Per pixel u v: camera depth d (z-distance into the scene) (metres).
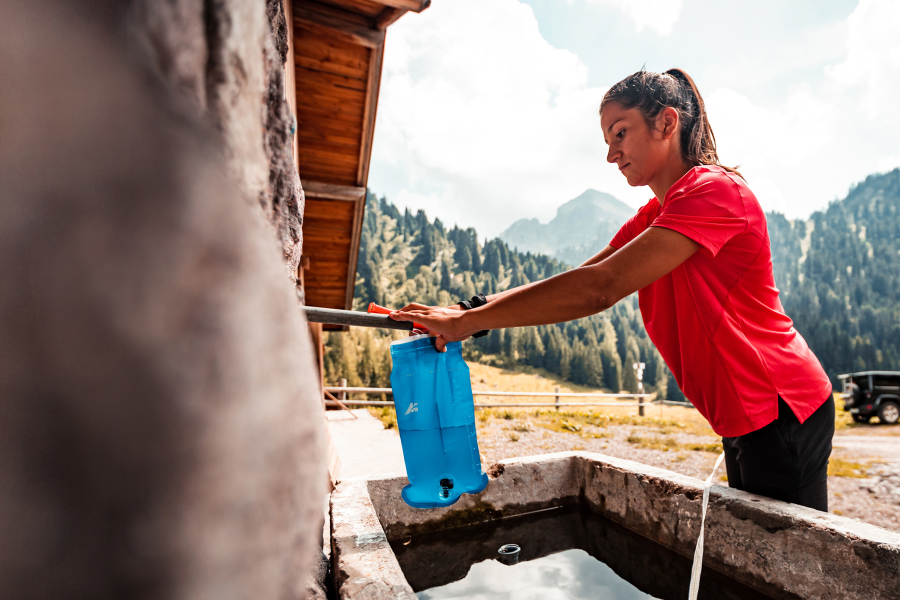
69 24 0.17
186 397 0.15
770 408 1.23
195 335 0.16
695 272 1.25
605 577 1.39
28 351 0.14
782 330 1.28
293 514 0.23
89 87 0.16
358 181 6.80
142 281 0.14
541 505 1.78
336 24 4.74
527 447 7.21
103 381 0.14
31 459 0.14
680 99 1.38
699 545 1.23
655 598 1.26
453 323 1.22
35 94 0.16
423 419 1.29
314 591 0.83
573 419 10.88
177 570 0.15
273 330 0.22
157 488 0.14
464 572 1.43
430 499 1.28
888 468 6.21
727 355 1.23
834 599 1.05
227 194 0.20
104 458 0.14
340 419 8.34
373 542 1.09
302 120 5.79
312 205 7.16
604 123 1.48
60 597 0.14
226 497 0.17
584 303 1.09
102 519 0.14
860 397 13.75
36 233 0.14
